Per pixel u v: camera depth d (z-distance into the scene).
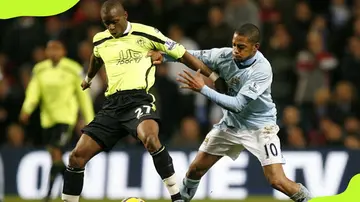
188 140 46.09
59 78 42.59
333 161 42.62
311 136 46.69
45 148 45.31
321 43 52.06
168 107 49.16
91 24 53.84
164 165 28.70
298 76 50.47
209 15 53.12
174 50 29.52
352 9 55.97
